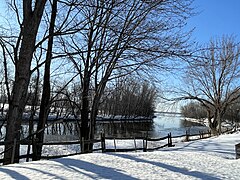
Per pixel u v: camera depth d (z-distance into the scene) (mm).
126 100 52656
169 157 10859
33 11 10820
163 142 26703
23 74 10836
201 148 16453
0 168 8055
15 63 11938
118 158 10023
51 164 8672
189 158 10914
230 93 35469
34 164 8672
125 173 7781
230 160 11039
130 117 67062
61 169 7953
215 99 35000
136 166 8852
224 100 35500
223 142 19594
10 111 10883
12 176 7051
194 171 8570
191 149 16062
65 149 19969
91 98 17484
